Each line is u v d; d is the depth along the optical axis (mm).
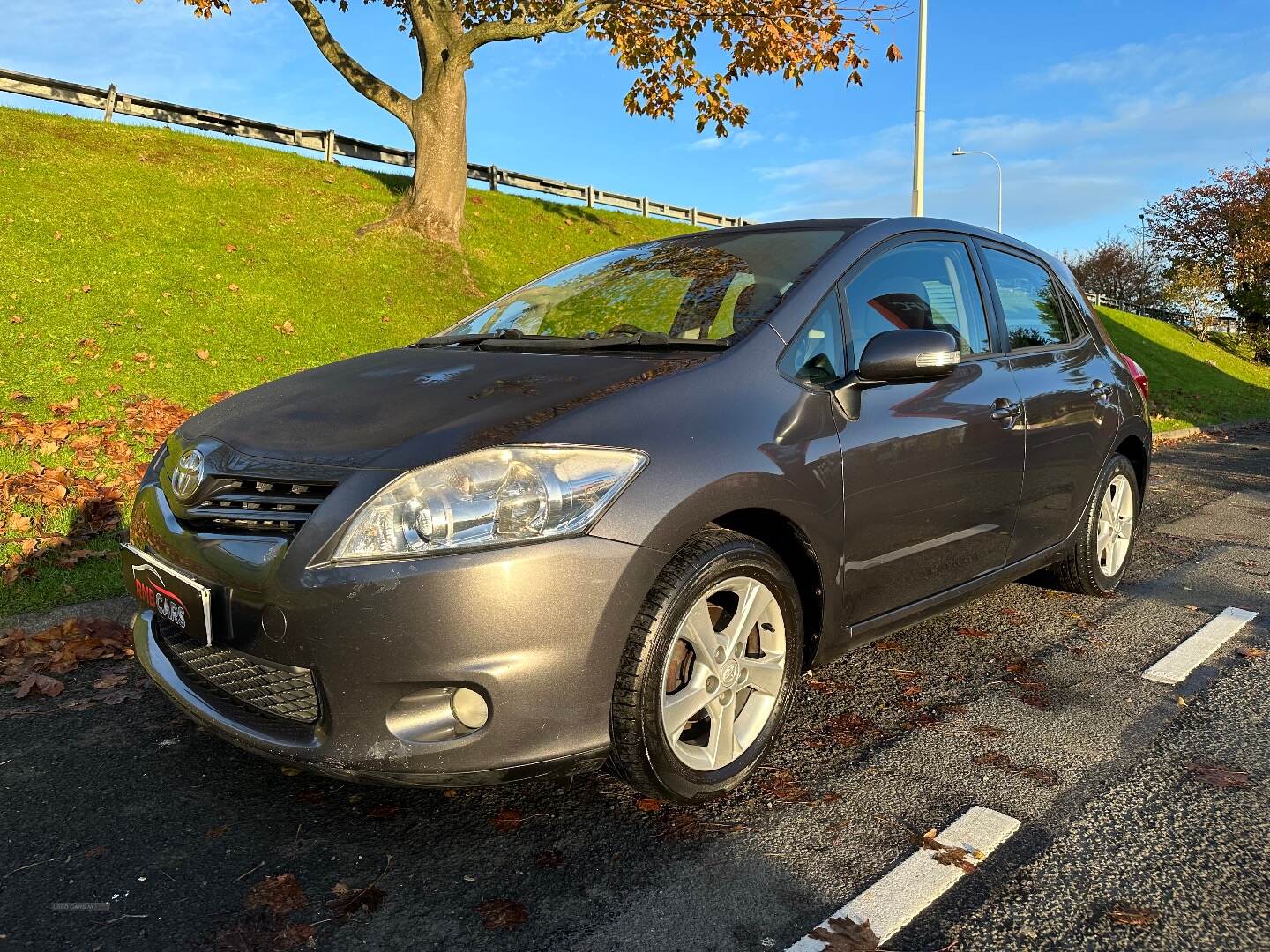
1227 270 35281
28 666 3326
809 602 2648
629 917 1958
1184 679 3342
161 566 2334
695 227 24594
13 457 5379
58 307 8250
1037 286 3979
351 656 1985
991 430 3221
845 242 3039
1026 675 3377
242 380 7648
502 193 20547
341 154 18234
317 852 2197
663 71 13180
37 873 2102
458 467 2037
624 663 2145
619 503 2111
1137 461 4523
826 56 12242
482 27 13234
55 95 15336
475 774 2033
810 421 2566
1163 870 2133
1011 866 2154
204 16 11461
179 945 1857
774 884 2082
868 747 2793
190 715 2330
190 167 14266
